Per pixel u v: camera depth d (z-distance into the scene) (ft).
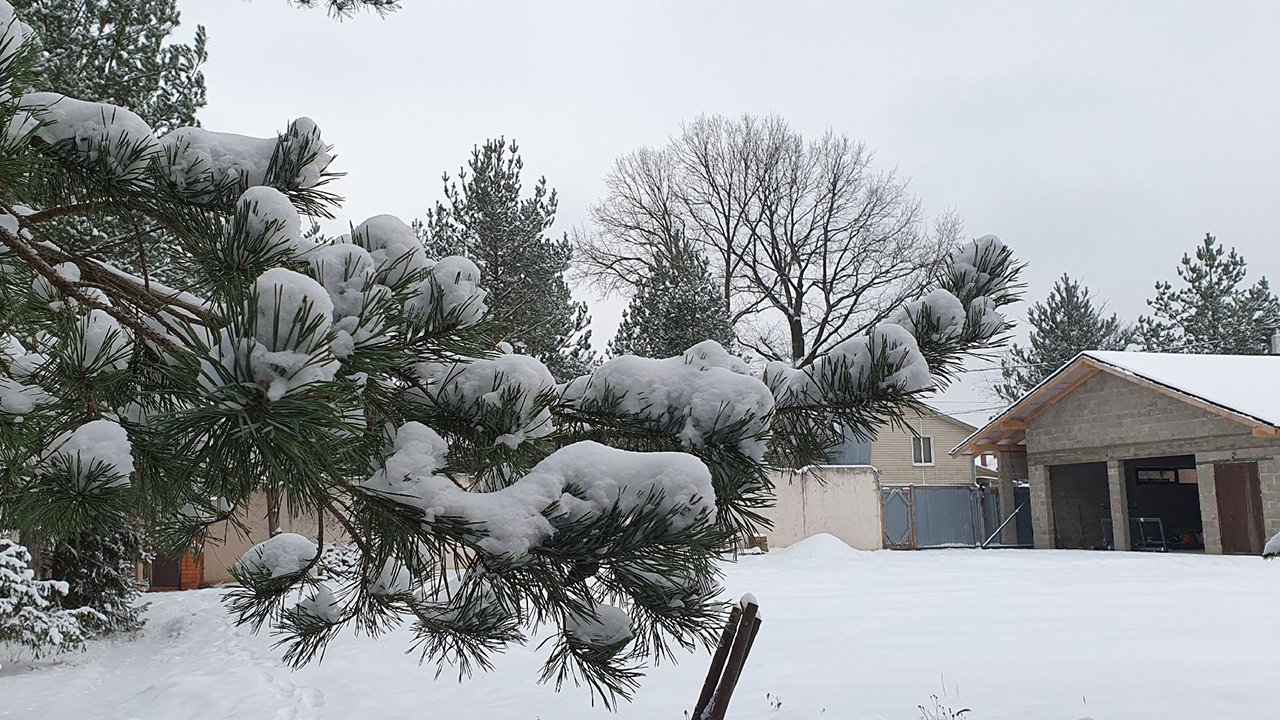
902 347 7.67
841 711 19.34
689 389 7.23
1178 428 72.13
